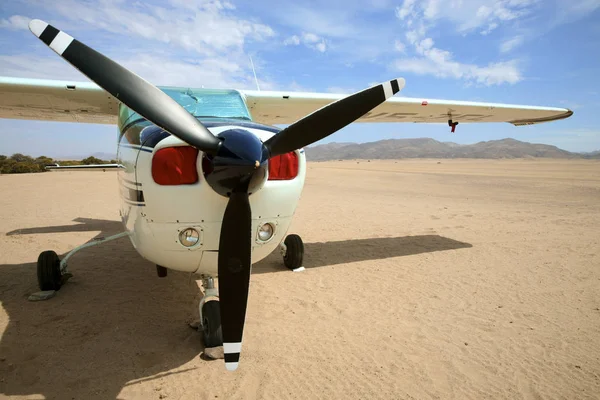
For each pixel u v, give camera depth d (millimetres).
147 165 2559
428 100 6109
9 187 15961
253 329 3375
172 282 4594
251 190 2387
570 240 6812
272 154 2531
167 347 3027
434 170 35438
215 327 2943
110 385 2510
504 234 7379
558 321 3568
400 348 3062
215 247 2688
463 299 4113
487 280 4723
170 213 2557
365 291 4344
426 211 10336
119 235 3725
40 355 2865
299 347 3061
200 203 2549
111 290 4305
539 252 6031
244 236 2418
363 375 2676
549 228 7914
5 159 33031
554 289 4410
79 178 21422
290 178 2852
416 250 6184
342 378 2635
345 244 6605
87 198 12570
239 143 2236
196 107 3619
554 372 2732
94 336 3188
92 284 4496
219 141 2312
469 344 3139
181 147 2492
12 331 3254
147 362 2803
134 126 2928
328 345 3098
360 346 3088
